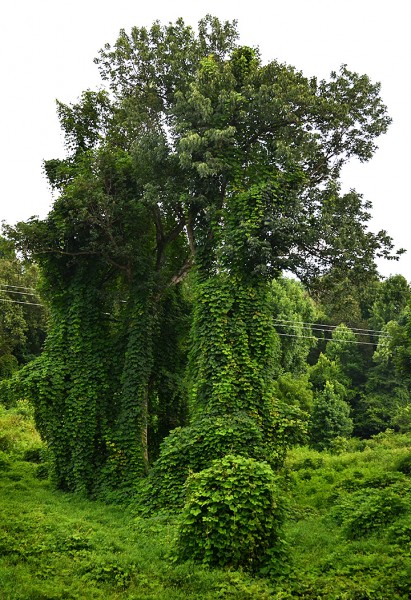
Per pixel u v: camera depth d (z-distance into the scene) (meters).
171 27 20.12
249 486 9.81
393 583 7.82
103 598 7.88
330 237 16.97
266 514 9.72
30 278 43.53
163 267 21.20
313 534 11.74
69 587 8.31
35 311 43.78
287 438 15.62
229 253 16.02
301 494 17.70
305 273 18.42
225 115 17.11
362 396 46.47
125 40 19.91
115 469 17.53
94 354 18.97
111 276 21.22
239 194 16.77
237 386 15.56
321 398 40.06
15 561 9.59
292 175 17.17
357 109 18.81
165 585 8.58
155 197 17.66
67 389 18.55
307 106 17.59
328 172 19.69
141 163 18.06
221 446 14.41
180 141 16.34
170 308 21.56
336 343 51.56
